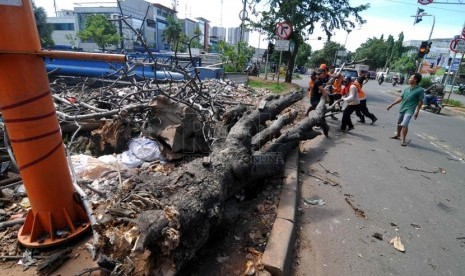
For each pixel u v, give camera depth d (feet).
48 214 8.13
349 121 26.71
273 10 59.77
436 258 10.01
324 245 10.19
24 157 7.42
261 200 12.15
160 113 14.65
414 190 15.16
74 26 186.80
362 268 9.23
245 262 8.66
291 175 14.28
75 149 14.34
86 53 7.39
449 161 20.45
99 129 15.02
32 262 7.69
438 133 29.66
